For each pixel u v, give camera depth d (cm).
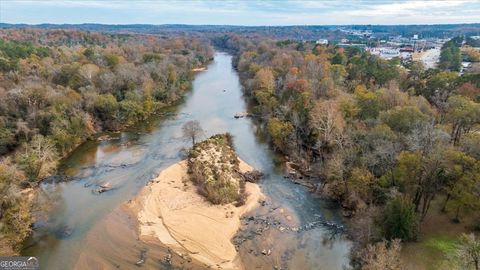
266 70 13400
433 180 5191
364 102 8362
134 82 12775
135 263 5116
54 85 11569
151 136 10200
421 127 6325
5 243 5166
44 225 6003
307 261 5188
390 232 4878
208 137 9788
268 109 11069
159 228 5909
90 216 6272
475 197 4794
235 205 6562
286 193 7038
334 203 6638
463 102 7406
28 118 8844
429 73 11181
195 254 5303
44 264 5119
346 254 5316
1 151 8081
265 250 5409
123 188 7250
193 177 7494
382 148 5962
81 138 9694
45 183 7450
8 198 5434
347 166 6369
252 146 9431
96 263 5131
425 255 4700
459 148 5612
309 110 8644
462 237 4300
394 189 5269
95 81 12106
